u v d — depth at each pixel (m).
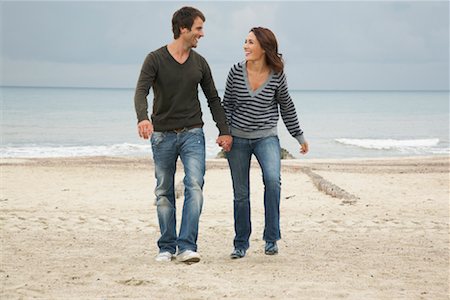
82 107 107.94
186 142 7.28
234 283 6.34
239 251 7.63
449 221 10.93
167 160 7.36
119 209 12.61
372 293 6.06
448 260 7.68
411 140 53.94
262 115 7.36
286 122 7.71
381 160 27.09
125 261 7.43
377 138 56.88
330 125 73.88
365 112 108.50
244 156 7.49
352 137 57.88
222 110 7.43
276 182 7.37
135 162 24.47
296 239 9.10
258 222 10.94
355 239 9.13
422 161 26.34
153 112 7.36
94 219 11.01
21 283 6.38
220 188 16.50
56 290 6.10
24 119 73.00
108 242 8.87
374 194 15.22
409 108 129.25
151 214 11.79
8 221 10.65
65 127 63.62
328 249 8.33
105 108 105.56
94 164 23.22
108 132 58.88
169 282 6.35
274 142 7.46
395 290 6.20
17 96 159.75
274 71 7.29
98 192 15.87
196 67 7.23
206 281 6.38
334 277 6.67
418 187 16.72
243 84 7.30
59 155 37.97
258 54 7.20
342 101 178.75
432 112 110.56
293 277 6.64
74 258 7.66
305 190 15.94
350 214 11.77
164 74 7.11
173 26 7.16
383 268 7.17
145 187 17.08
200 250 8.27
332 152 44.69
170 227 7.50
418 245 8.68
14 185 17.06
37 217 11.17
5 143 46.97
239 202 7.58
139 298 5.84
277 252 7.73
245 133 7.41
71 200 14.21
